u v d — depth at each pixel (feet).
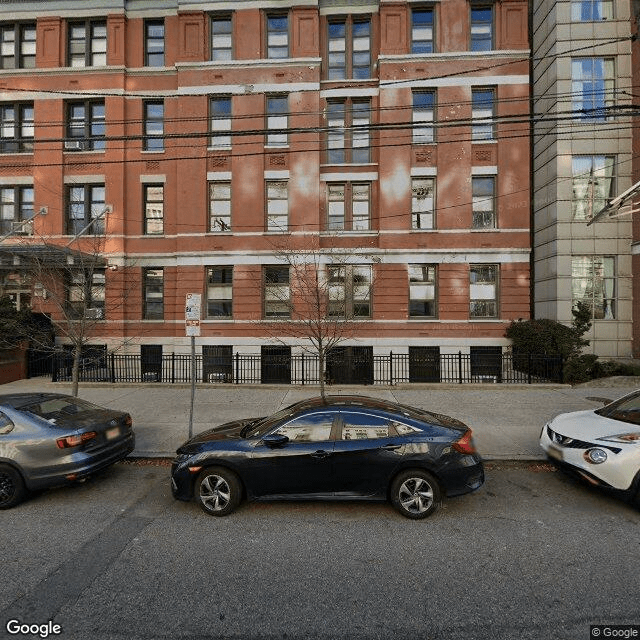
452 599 10.37
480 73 48.39
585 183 48.44
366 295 49.65
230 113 50.70
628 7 46.85
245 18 49.60
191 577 11.36
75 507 16.02
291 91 49.29
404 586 10.91
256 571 11.64
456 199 48.85
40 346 45.65
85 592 10.73
